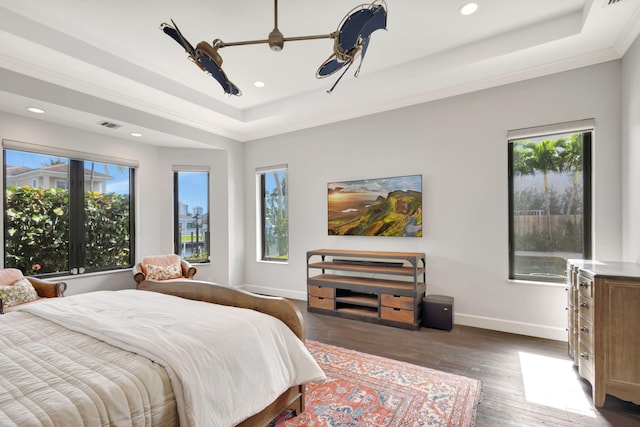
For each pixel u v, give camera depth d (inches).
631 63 102.7
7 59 110.7
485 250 136.1
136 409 44.5
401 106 155.4
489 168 135.3
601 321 78.8
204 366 53.8
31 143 139.8
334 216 175.6
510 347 115.1
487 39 116.6
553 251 127.0
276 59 129.1
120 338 59.0
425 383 90.0
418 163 151.7
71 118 141.3
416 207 150.3
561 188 125.5
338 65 75.3
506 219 131.8
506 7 98.9
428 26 108.5
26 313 80.7
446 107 144.7
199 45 70.0
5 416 37.7
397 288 138.6
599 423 72.9
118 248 175.9
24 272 140.6
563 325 121.3
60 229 152.9
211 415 51.0
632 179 102.6
